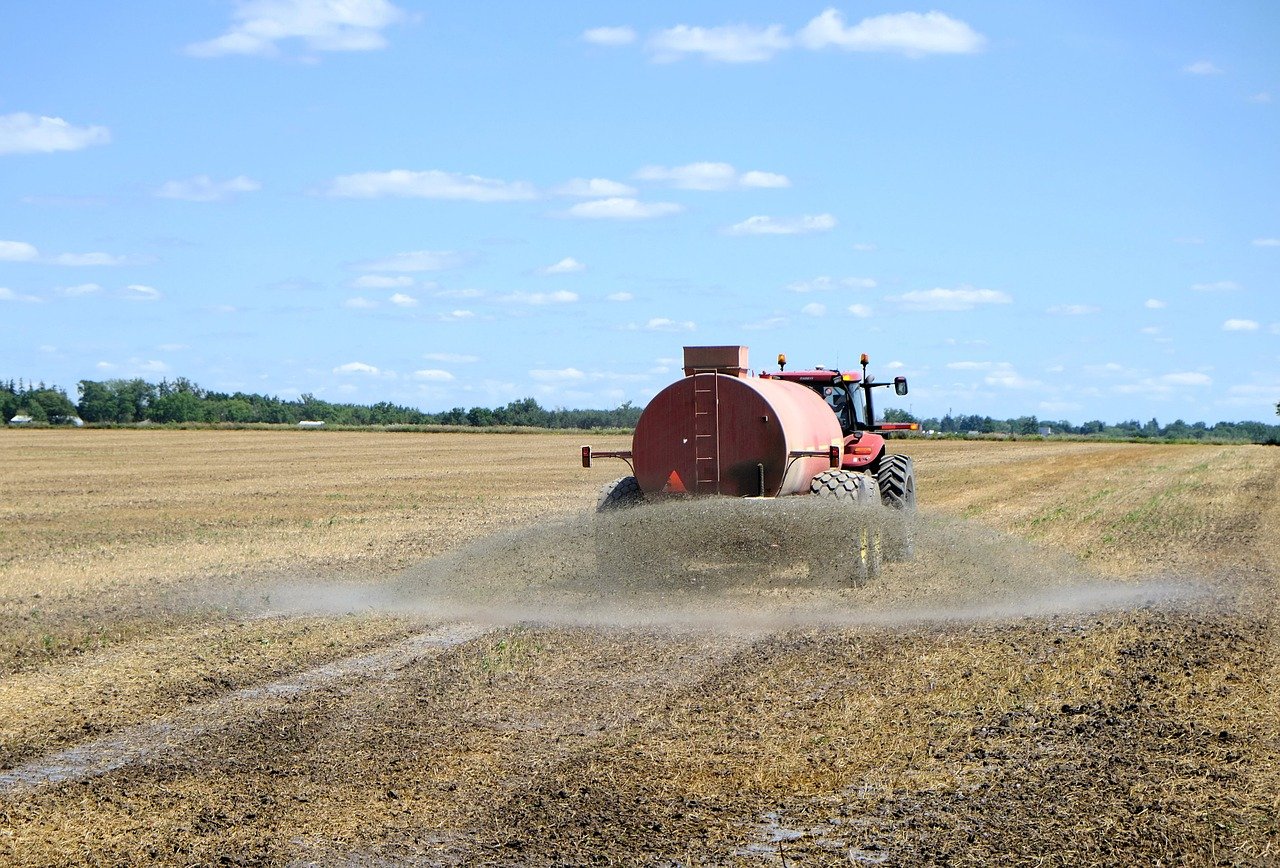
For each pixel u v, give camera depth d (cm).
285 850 624
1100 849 605
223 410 14762
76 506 2727
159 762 764
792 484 1391
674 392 1406
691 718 838
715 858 606
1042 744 769
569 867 599
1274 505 2508
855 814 658
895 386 1741
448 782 718
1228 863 588
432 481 3581
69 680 976
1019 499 2723
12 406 13812
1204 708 849
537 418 11681
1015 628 1141
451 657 1051
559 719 845
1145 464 4325
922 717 830
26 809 684
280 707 891
